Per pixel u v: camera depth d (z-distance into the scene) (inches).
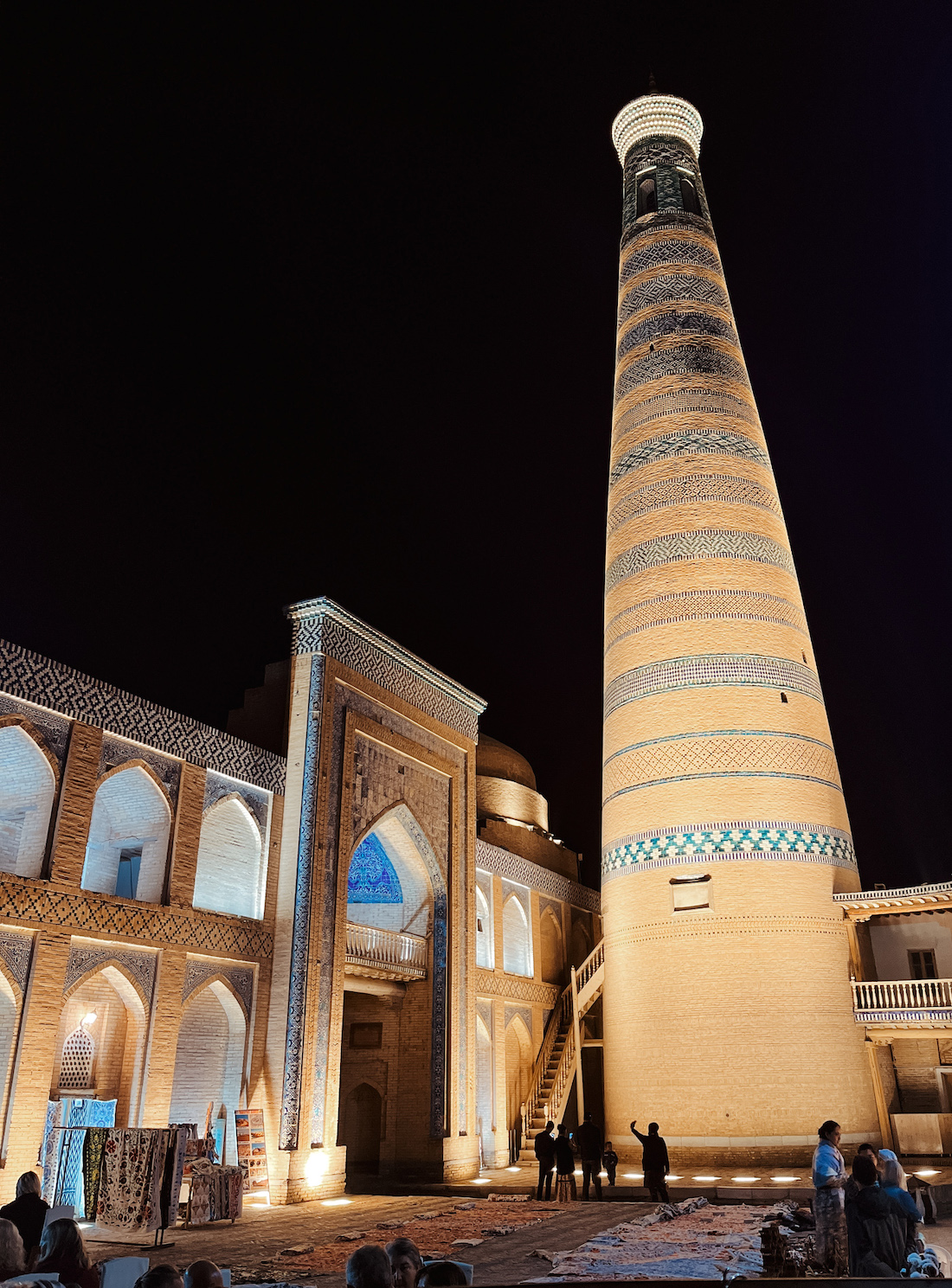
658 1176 511.2
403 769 705.6
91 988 482.3
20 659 459.5
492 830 983.0
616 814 772.6
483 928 844.0
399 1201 540.1
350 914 757.9
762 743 736.3
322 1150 558.6
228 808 581.0
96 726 490.6
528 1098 854.5
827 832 727.1
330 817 616.4
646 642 792.9
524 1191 592.1
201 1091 528.1
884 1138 668.1
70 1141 439.5
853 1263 236.5
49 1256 198.8
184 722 544.7
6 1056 422.3
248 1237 415.5
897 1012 665.0
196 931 525.3
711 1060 668.7
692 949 696.4
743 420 871.1
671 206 983.0
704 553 800.3
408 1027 706.2
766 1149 641.0
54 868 453.1
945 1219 454.0
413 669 733.9
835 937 697.0
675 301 924.0
